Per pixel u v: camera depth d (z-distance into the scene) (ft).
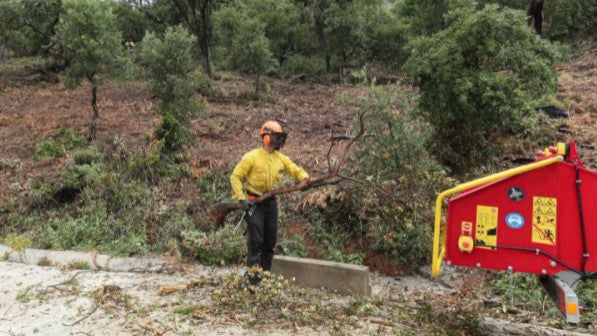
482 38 28.94
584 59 78.33
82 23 41.91
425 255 24.80
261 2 110.01
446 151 31.12
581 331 18.94
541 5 54.08
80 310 17.54
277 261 22.47
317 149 39.09
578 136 37.29
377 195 25.31
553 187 14.60
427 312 18.38
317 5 95.91
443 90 29.53
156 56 39.40
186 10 94.63
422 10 73.72
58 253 26.81
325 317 17.22
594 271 14.39
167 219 29.43
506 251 15.16
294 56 106.22
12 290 19.62
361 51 92.22
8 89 75.36
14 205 32.58
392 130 25.46
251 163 18.28
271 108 60.95
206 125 49.29
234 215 28.37
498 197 15.15
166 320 16.57
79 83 43.70
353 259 24.84
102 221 29.91
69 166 35.32
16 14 88.94
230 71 92.53
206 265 24.91
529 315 20.34
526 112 29.30
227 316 16.89
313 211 27.63
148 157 34.22
